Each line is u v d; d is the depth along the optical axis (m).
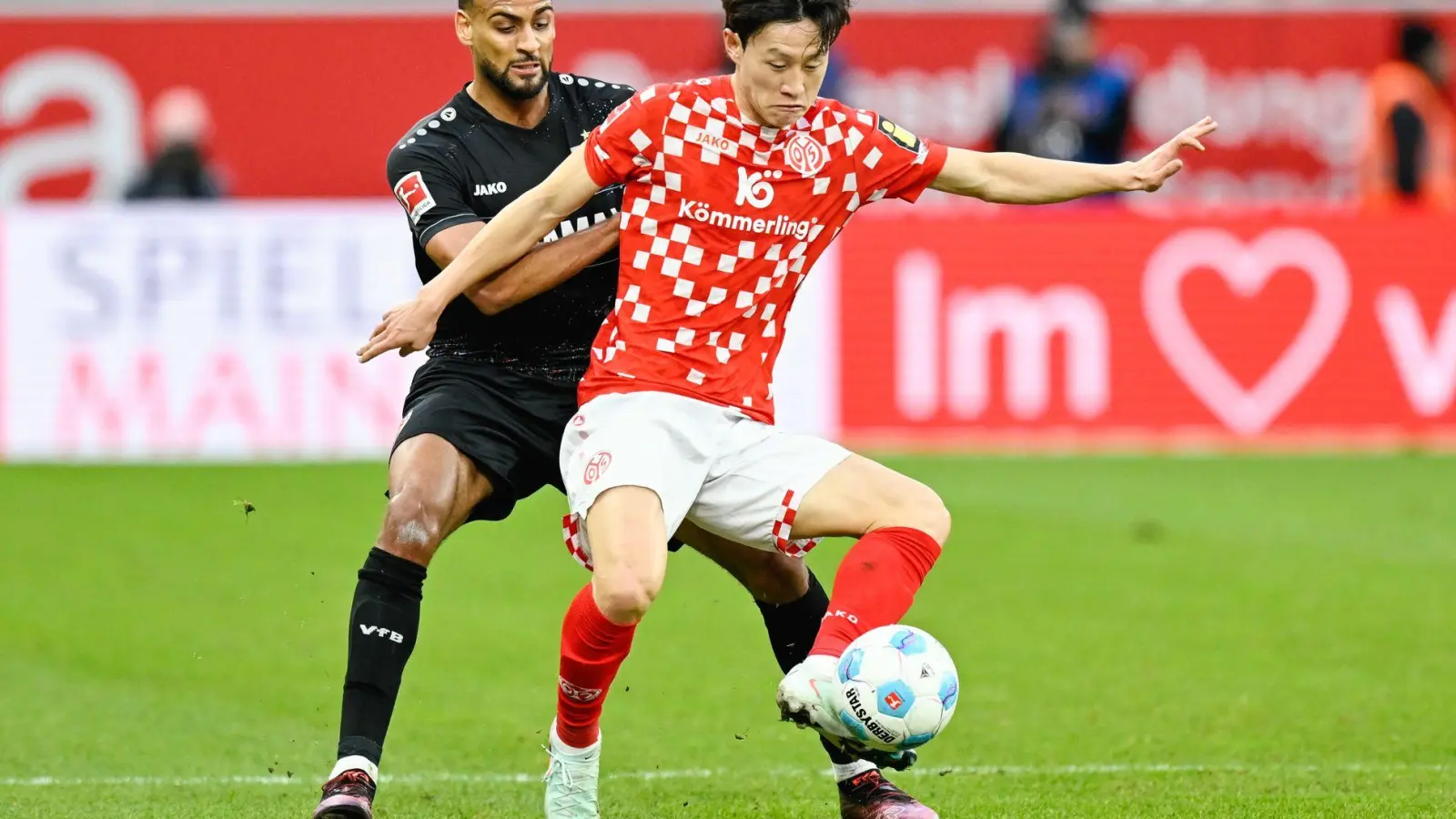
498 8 17.48
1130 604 28.64
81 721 22.00
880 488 15.87
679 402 15.91
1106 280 42.41
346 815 15.15
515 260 16.30
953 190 16.67
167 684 24.00
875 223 41.94
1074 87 46.91
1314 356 42.91
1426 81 50.91
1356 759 19.83
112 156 52.69
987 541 33.53
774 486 15.95
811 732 21.66
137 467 40.97
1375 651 25.53
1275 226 42.69
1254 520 35.50
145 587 30.00
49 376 41.28
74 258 41.16
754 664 25.27
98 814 17.50
